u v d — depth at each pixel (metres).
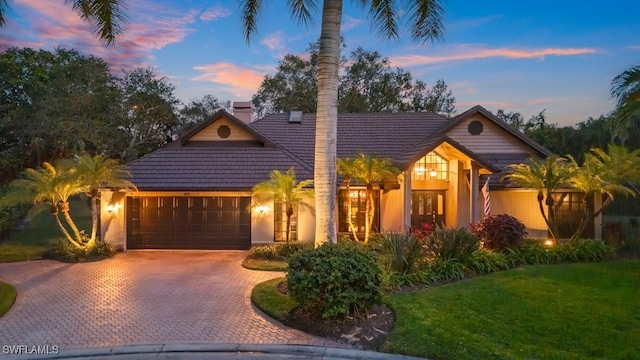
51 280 11.73
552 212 15.00
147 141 37.97
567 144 31.77
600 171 14.55
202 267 13.61
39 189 14.08
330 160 10.28
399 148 19.55
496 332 7.29
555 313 8.16
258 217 16.92
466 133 19.52
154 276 12.26
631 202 23.16
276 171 15.67
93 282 11.50
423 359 6.48
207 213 17.25
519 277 11.03
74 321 8.21
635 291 9.67
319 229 10.20
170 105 38.22
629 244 16.20
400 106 40.28
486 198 16.64
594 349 6.62
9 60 28.67
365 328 7.46
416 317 7.90
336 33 10.34
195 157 18.22
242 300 9.71
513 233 13.34
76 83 31.52
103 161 15.33
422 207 18.52
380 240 12.66
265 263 13.88
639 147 20.39
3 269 13.19
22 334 7.51
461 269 11.23
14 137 28.84
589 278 10.90
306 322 7.86
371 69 39.31
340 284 7.56
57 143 28.28
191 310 8.95
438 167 18.44
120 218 16.91
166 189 16.47
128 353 6.75
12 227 19.86
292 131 21.52
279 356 6.70
